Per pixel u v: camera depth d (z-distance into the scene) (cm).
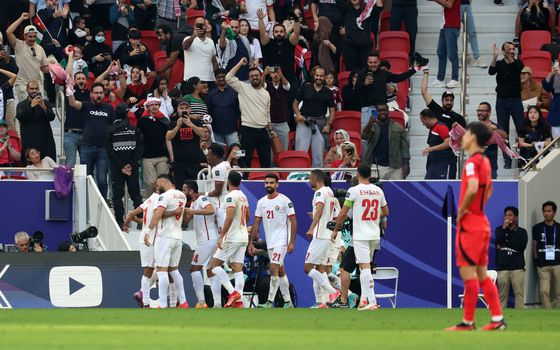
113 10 10231
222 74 8781
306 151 9000
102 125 8406
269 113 8919
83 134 8394
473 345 3506
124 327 4397
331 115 9119
